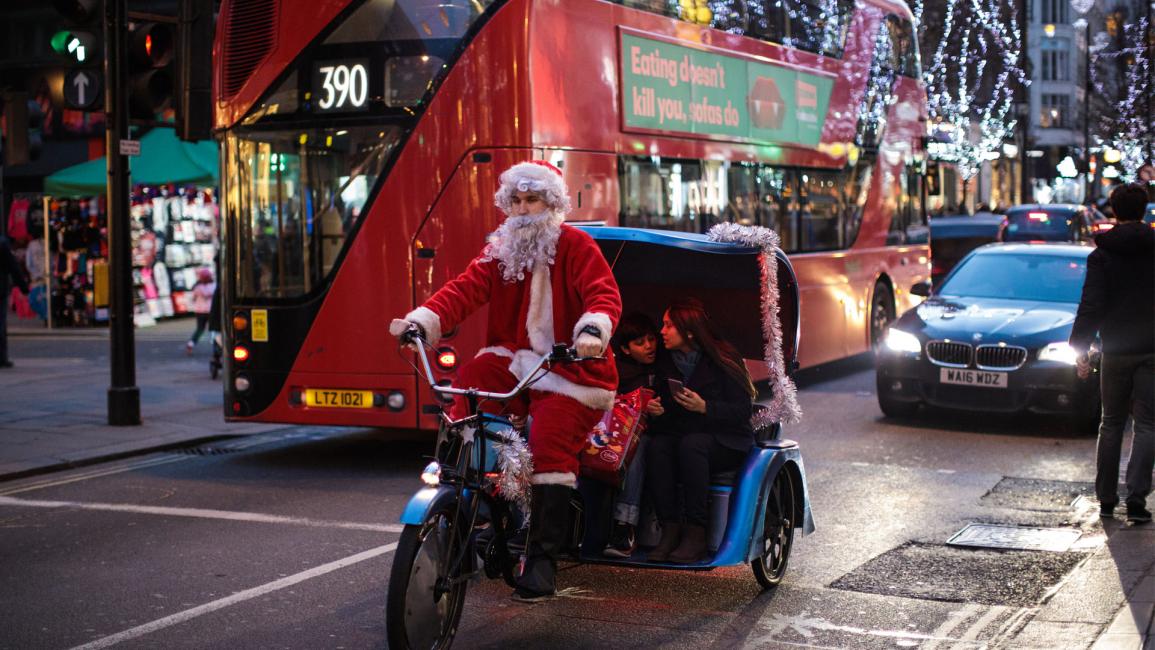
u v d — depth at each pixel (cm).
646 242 626
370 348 995
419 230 979
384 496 905
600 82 1052
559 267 543
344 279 999
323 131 1002
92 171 2322
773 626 588
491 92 964
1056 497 880
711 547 621
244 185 1027
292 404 1020
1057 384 1131
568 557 606
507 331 554
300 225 1012
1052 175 8988
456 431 518
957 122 4716
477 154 965
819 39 1510
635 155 1102
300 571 689
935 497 881
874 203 1683
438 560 513
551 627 585
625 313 696
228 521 820
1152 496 871
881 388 1223
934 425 1208
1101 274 778
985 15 4669
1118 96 5753
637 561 603
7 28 2886
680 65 1185
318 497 902
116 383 1210
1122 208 779
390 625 488
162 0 2758
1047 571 684
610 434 591
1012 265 1301
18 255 2638
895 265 1761
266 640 567
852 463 1012
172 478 983
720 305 677
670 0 1173
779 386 651
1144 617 570
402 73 980
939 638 567
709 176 1236
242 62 1024
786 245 1412
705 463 612
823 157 1512
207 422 1247
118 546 752
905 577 674
